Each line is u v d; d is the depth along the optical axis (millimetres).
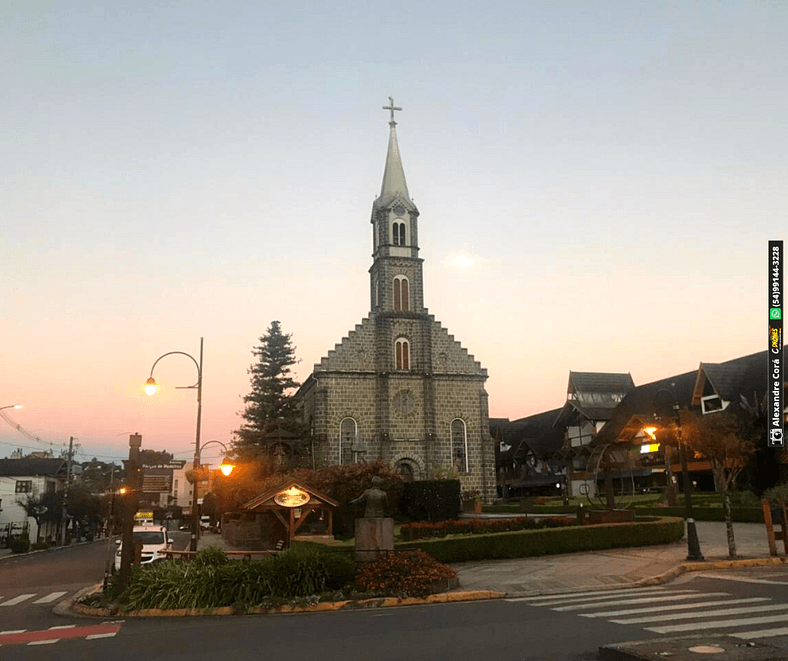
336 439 60781
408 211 68312
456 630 13094
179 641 13273
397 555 19344
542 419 85375
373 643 12141
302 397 71125
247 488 42188
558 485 72500
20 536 61906
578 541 27047
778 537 23391
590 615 13992
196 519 32188
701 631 11844
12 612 19625
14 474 78312
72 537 78750
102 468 116250
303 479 37250
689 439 44906
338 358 62594
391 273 66438
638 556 24781
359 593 17938
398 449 61812
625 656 9203
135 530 33438
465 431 63969
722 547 26516
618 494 60719
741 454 44750
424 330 64750
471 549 25297
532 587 19297
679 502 44969
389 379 62906
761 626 12062
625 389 74062
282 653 11602
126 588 18703
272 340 69625
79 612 18688
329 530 32031
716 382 54406
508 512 54719
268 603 17094
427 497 39938
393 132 72500
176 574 18281
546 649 11031
